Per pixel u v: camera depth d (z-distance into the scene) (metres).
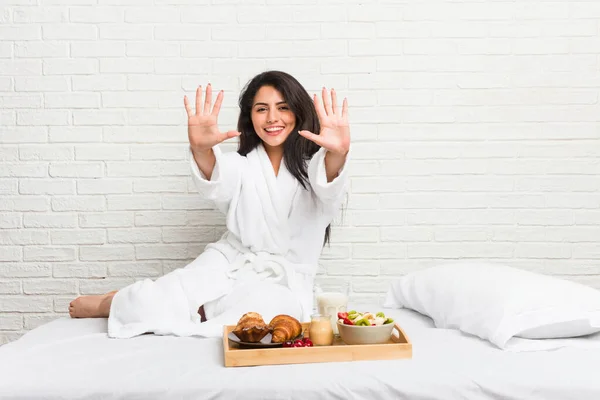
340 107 2.74
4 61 2.72
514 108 2.75
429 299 2.14
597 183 2.75
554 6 2.72
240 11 2.72
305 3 2.72
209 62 2.73
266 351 1.60
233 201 2.28
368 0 2.73
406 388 1.46
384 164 2.76
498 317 1.77
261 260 2.23
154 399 1.44
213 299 2.11
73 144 2.75
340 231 2.78
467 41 2.73
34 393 1.44
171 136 2.75
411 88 2.74
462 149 2.75
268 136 2.31
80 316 2.26
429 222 2.77
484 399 1.45
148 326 1.93
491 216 2.77
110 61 2.73
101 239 2.77
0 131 2.74
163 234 2.78
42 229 2.76
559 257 2.77
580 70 2.73
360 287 2.79
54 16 2.72
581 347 1.72
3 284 2.76
